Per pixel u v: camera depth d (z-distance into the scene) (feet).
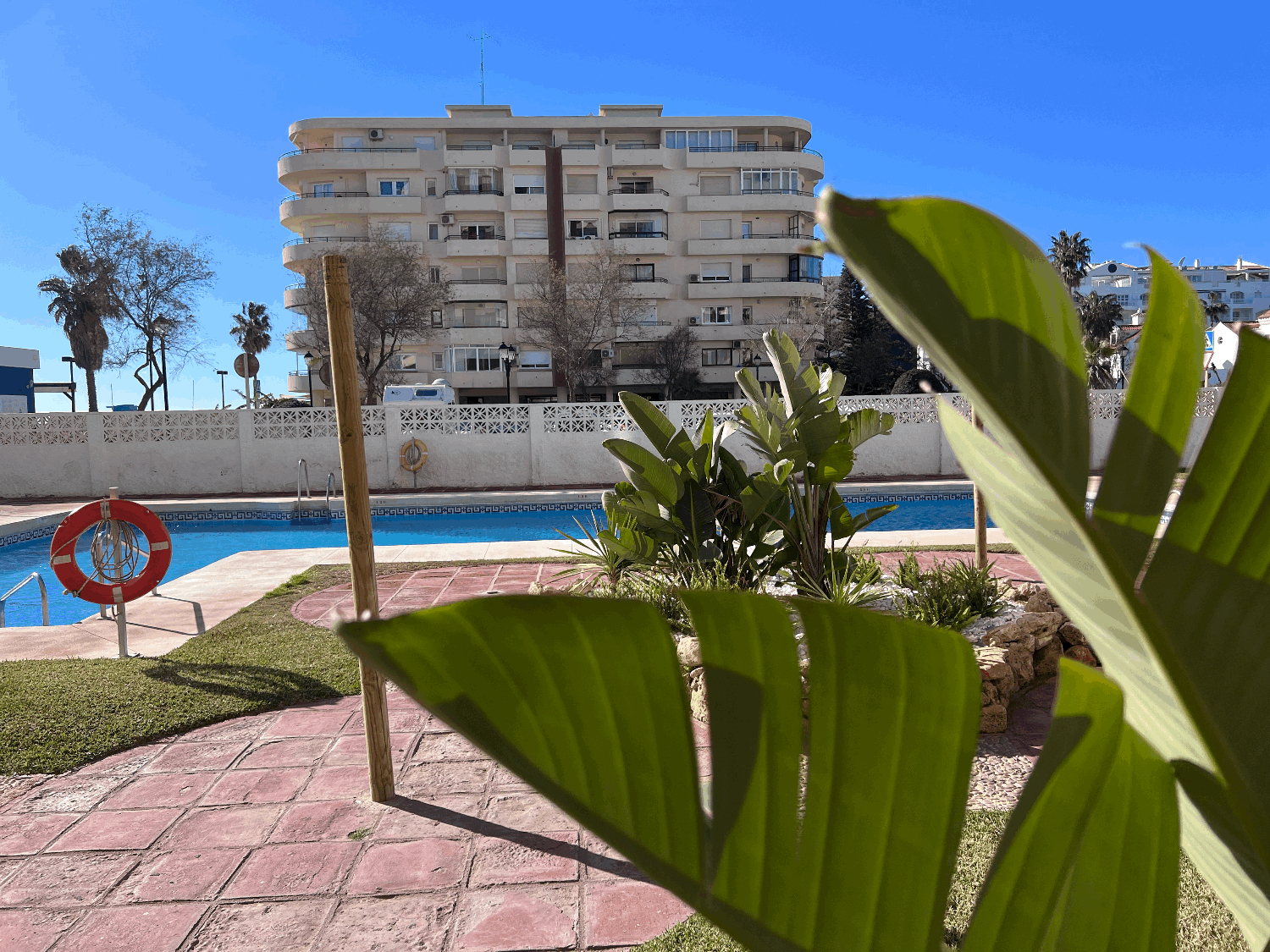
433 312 140.67
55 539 17.88
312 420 57.36
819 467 16.79
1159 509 1.60
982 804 9.91
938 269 1.20
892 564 24.94
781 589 17.47
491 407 58.29
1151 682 1.85
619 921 7.92
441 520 49.73
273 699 14.38
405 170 144.05
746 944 1.57
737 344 143.84
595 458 58.44
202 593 24.26
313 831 9.82
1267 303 296.30
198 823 10.07
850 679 1.62
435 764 11.73
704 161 145.48
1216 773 1.72
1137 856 1.95
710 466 18.22
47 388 124.06
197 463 56.75
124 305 97.30
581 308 126.31
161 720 13.33
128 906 8.34
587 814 1.45
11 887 8.70
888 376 133.49
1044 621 15.53
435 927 7.88
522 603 1.34
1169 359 1.57
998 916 1.85
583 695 1.44
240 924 8.01
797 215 147.74
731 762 1.58
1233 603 1.61
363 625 1.25
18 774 11.49
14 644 18.83
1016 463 1.65
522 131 148.56
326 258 10.19
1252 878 1.89
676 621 14.90
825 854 1.62
